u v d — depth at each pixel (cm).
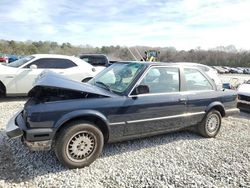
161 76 438
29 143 321
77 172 346
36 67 802
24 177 326
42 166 356
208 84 511
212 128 518
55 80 360
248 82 934
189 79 478
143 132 414
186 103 459
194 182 334
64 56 869
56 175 335
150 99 411
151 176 345
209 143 486
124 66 461
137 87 401
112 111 373
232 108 541
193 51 7462
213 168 378
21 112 397
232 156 426
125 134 396
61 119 334
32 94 379
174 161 396
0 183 307
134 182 328
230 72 5222
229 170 373
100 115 362
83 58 1245
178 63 474
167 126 443
